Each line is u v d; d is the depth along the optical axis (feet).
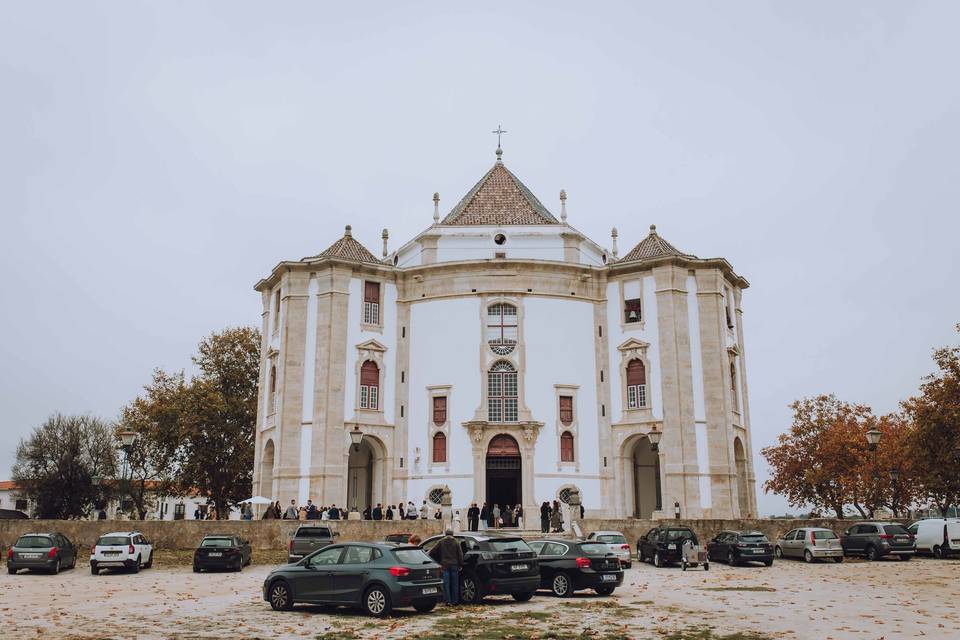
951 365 135.54
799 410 217.15
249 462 216.95
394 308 177.27
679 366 165.89
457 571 67.36
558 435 167.32
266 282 187.52
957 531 125.70
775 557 128.26
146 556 108.47
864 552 125.18
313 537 109.60
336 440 163.32
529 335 171.22
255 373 228.02
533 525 159.94
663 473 163.02
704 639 50.60
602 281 177.99
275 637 51.55
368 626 56.08
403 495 167.94
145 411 221.66
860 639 50.70
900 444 180.34
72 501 270.05
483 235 180.65
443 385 169.78
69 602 71.46
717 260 172.14
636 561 121.39
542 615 61.57
